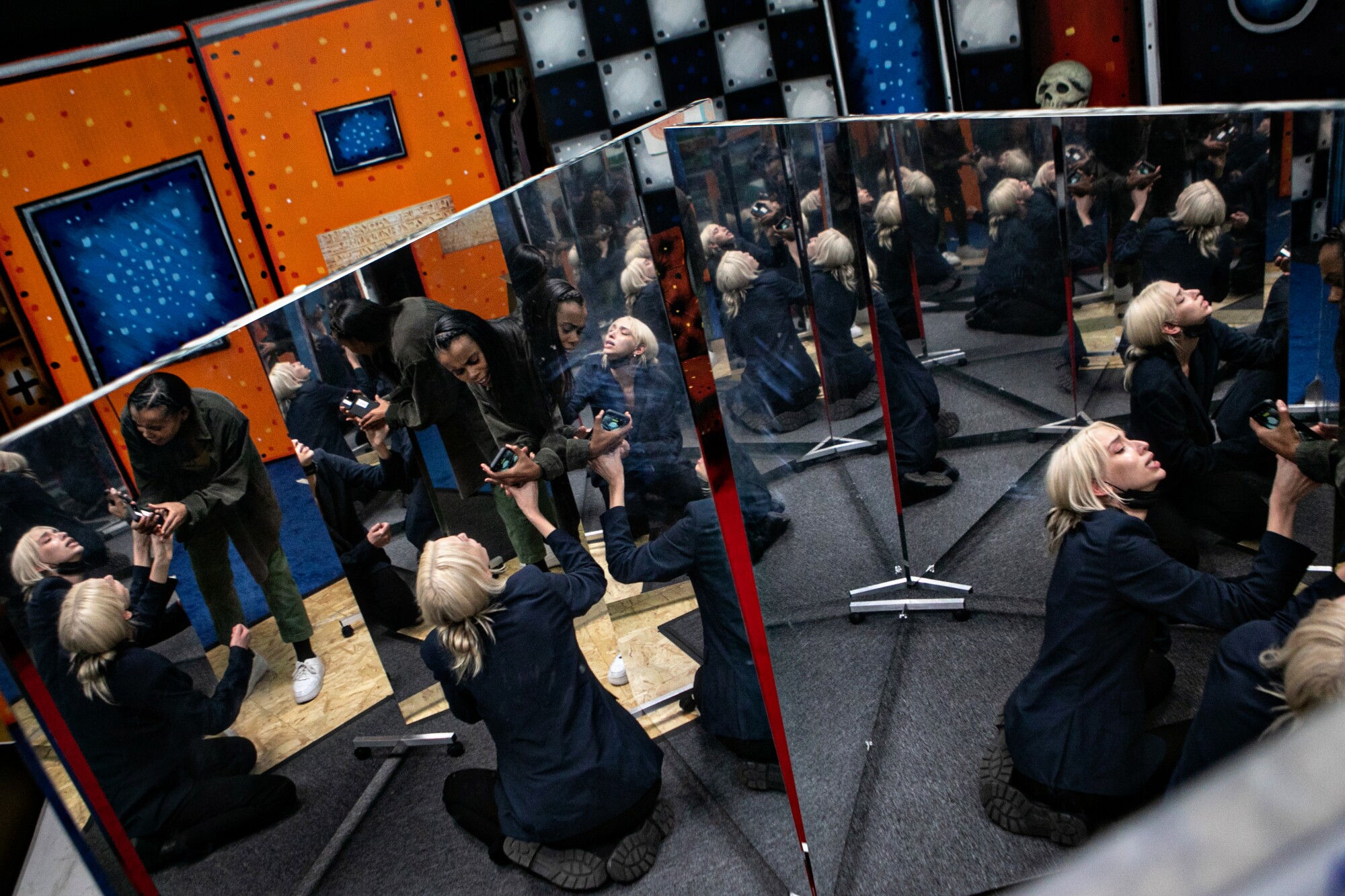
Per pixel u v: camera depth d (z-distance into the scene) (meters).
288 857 1.89
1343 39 2.91
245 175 3.27
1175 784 1.68
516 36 3.52
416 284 1.81
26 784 2.33
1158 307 1.52
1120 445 1.63
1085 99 3.28
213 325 3.36
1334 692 1.40
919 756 2.02
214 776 1.80
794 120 1.91
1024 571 1.93
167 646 1.71
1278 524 1.44
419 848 2.03
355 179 3.36
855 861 1.90
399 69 3.29
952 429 1.98
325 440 1.80
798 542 2.08
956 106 3.47
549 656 1.98
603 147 1.89
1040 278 1.74
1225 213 1.38
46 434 1.52
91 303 3.16
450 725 2.09
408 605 1.94
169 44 3.10
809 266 2.01
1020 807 1.88
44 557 1.55
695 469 2.03
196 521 1.71
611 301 1.96
